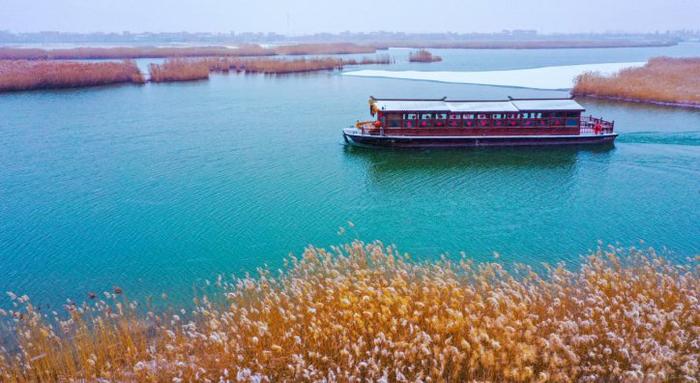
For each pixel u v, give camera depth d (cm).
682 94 7644
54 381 1800
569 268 2720
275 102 8025
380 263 2609
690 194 3881
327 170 4556
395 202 3781
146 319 2247
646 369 1695
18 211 3659
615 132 5659
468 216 3506
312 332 1872
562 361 1684
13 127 6175
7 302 2486
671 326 1914
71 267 2842
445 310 1992
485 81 10662
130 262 2889
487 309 2047
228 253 2983
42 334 1967
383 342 1819
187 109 7425
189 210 3653
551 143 5188
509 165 4656
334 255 2889
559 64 15250
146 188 4119
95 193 4012
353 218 3488
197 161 4850
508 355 1734
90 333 2098
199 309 2327
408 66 14488
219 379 1745
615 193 3925
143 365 1744
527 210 3609
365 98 8388
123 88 9519
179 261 2888
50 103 7775
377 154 5047
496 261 2820
